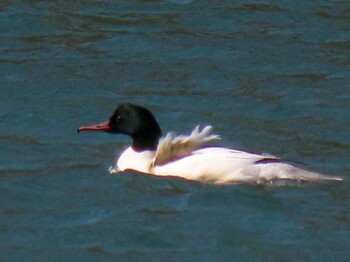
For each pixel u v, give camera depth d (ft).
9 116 67.92
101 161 61.11
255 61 76.59
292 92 71.97
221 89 72.54
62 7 84.84
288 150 63.00
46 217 54.85
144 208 55.06
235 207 54.49
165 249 51.96
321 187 55.88
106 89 72.28
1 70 74.64
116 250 51.96
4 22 82.02
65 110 68.95
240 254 51.39
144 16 83.71
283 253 51.39
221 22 82.79
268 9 84.58
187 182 56.29
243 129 66.33
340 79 74.08
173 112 68.90
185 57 77.25
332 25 82.17
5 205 56.08
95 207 55.47
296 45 79.20
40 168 60.23
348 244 51.96
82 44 79.15
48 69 74.95
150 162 57.62
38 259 51.21
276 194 55.31
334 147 63.46
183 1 86.12
